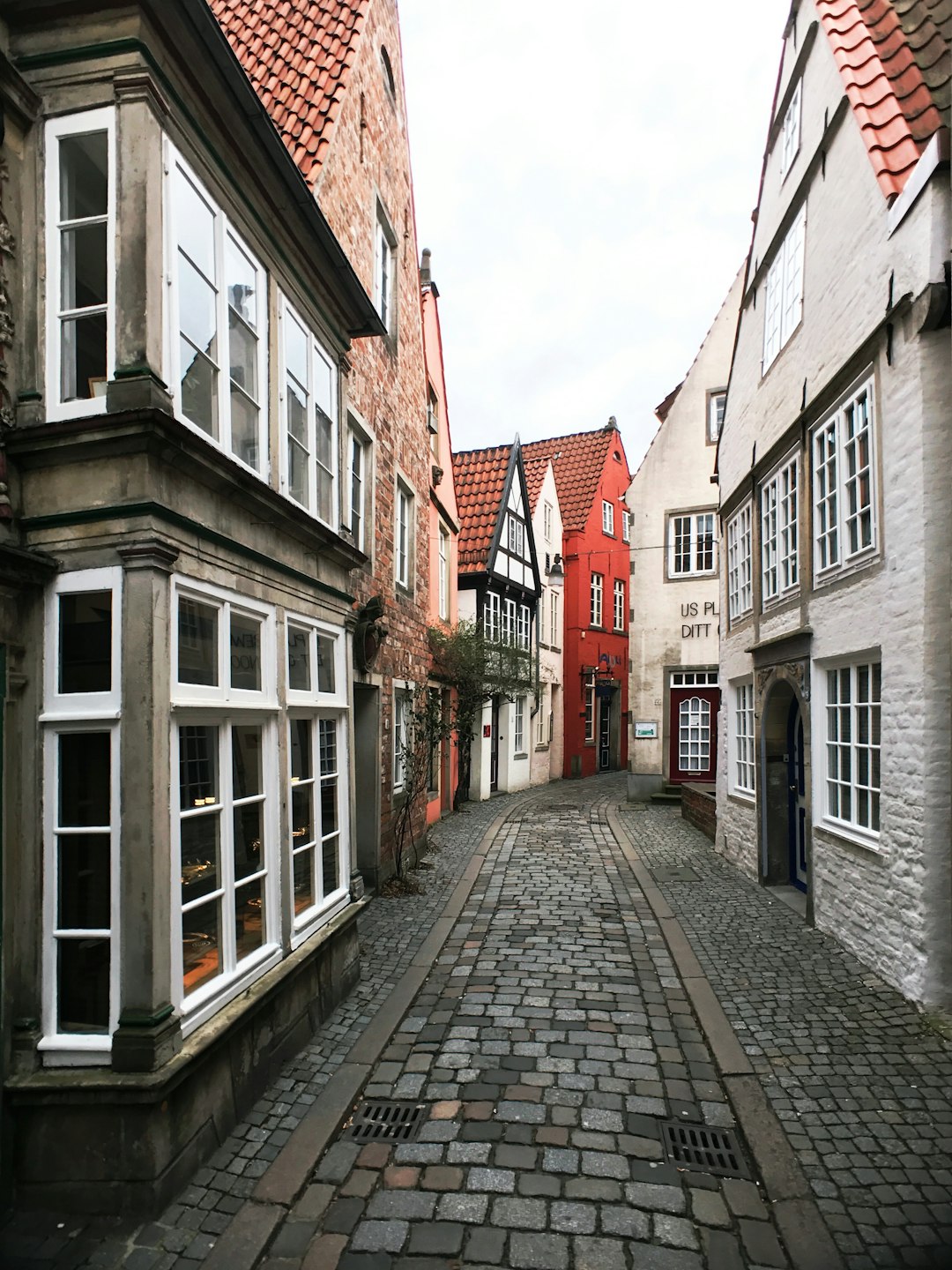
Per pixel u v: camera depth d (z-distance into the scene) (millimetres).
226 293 4141
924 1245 3010
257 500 4293
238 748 4242
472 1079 4363
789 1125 3814
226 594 4035
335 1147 3705
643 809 14836
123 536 3303
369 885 8461
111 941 3215
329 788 5809
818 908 6992
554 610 21703
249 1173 3445
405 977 5949
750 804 9211
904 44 6316
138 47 3350
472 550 16578
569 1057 4605
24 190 3479
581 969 6090
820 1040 4715
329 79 7164
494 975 5996
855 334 6289
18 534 3404
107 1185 3127
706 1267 2910
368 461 8367
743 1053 4551
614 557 25422
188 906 3549
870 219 5984
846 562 6398
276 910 4512
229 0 8266
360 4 7742
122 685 3262
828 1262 2924
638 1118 3943
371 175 8188
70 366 3516
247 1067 3988
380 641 8180
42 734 3342
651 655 15758
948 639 5000
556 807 15188
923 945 5074
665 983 5770
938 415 5074
